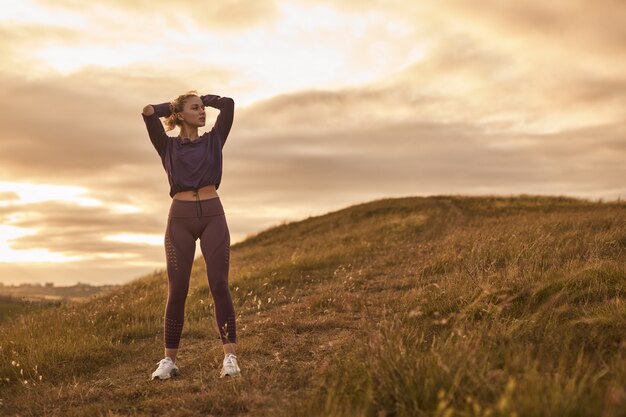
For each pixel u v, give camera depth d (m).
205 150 4.99
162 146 5.04
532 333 4.43
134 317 9.03
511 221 19.95
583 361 3.61
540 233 11.57
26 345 6.96
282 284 12.12
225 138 5.20
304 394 3.89
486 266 8.50
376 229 25.17
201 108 5.08
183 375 5.14
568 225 13.55
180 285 5.02
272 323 7.25
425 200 37.72
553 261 7.64
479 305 5.54
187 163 4.94
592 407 2.81
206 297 10.92
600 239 9.30
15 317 10.23
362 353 4.27
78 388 5.08
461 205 33.88
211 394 4.16
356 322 6.80
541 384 3.02
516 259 7.89
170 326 5.08
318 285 11.45
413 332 5.00
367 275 11.72
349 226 31.06
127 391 4.70
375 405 3.34
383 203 38.19
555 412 2.74
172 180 5.00
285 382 4.38
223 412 3.88
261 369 4.86
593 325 4.42
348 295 8.70
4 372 5.95
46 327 8.54
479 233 14.22
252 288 11.60
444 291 6.79
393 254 15.06
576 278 5.90
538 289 5.70
